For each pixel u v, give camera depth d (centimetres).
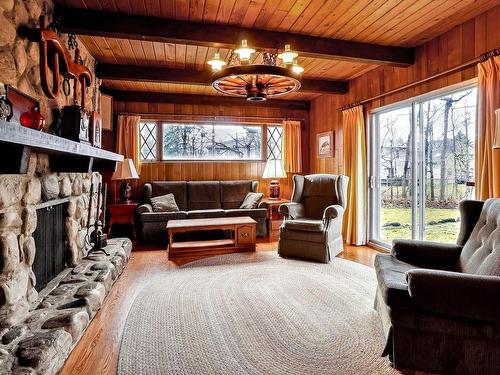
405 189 438
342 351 200
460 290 159
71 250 301
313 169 644
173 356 194
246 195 600
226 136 627
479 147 290
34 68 230
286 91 335
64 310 215
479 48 301
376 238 486
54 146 186
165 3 274
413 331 178
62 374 176
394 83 420
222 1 271
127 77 434
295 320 241
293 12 292
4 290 181
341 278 337
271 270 365
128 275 349
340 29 328
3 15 190
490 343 165
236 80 292
